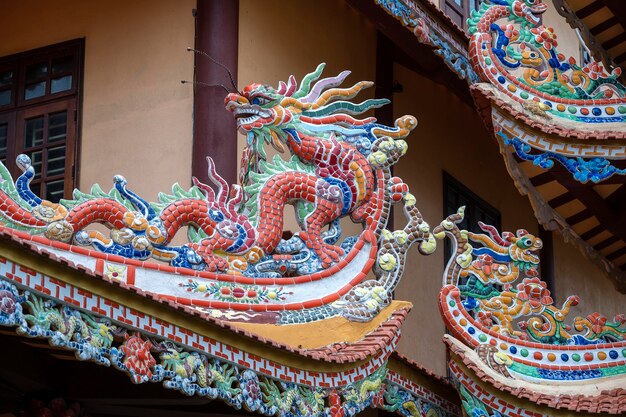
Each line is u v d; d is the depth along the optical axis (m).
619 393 15.95
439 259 21.28
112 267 13.47
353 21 20.03
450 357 15.99
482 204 22.64
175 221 14.09
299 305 14.56
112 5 18.39
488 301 16.33
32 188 18.02
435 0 21.03
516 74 22.34
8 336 12.50
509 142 17.78
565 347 16.45
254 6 18.02
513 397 15.70
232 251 14.41
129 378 13.26
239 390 12.91
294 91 15.34
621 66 20.64
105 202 13.61
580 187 18.72
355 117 19.73
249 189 14.80
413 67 20.78
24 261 11.31
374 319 14.99
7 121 18.50
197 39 17.30
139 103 17.70
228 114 16.89
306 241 14.95
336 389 14.07
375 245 15.33
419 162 21.03
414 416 15.65
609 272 20.33
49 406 13.17
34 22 18.84
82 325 11.68
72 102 18.19
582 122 18.06
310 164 15.27
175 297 13.80
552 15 24.97
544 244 23.91
